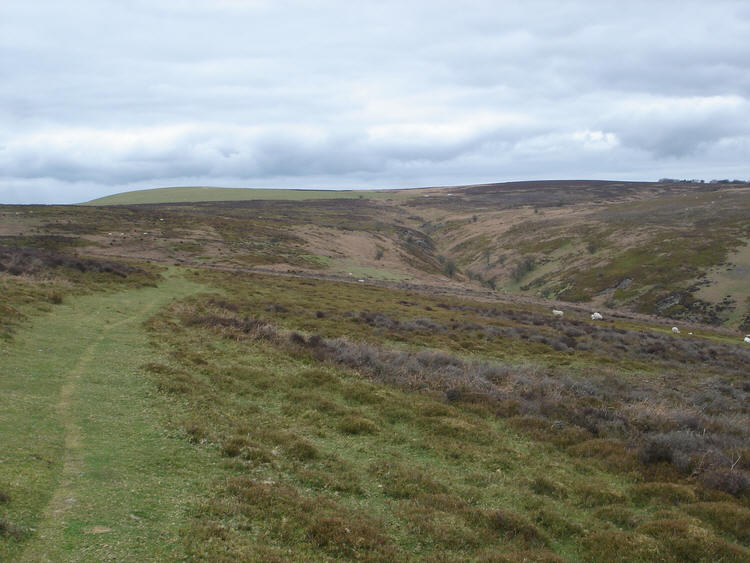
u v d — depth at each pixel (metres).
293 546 6.14
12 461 6.98
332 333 24.42
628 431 13.07
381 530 7.03
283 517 6.77
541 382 17.34
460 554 6.75
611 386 19.34
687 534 7.55
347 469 9.16
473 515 7.82
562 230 146.12
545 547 7.29
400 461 10.00
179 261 63.22
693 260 101.31
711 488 9.71
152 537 5.72
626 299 92.94
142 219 89.88
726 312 79.44
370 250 107.12
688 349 32.78
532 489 9.37
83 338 16.31
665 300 88.38
